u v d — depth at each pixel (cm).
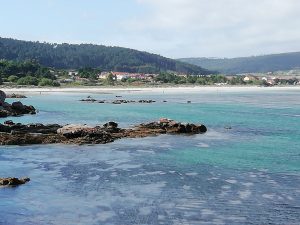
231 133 5600
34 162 3641
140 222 2203
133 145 4547
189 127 5597
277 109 9956
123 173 3250
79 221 2217
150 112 8806
